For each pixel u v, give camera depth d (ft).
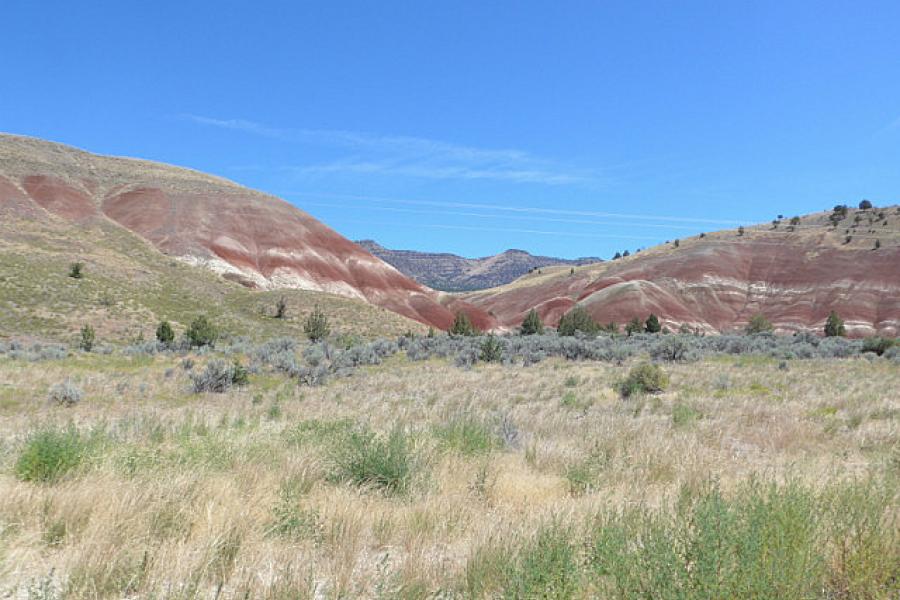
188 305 239.30
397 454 25.93
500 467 28.07
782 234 629.10
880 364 108.47
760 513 15.28
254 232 412.57
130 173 444.55
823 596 13.67
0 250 229.45
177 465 25.31
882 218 615.57
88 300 206.18
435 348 139.95
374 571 15.83
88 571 14.23
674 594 12.17
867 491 18.25
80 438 28.04
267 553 16.75
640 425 43.42
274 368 98.94
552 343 137.18
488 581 14.58
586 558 14.90
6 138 423.64
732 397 63.52
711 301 516.32
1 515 18.17
